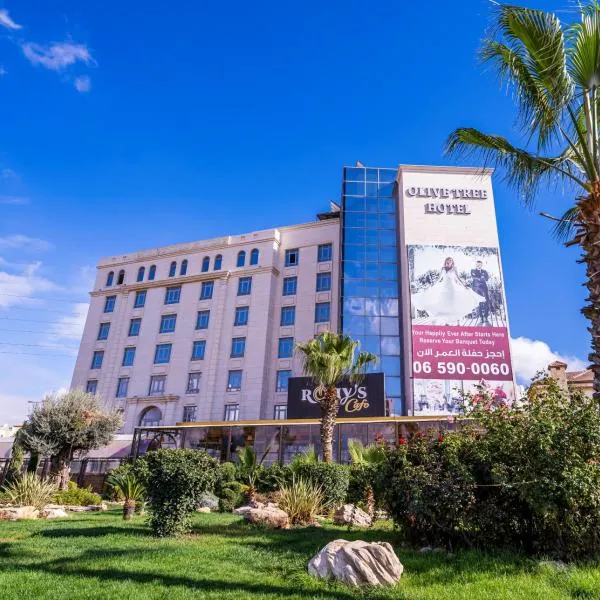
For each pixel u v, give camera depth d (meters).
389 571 6.09
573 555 6.65
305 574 6.34
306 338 44.00
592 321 8.66
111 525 11.47
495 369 37.41
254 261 48.72
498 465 7.17
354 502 16.06
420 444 8.55
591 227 8.92
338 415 32.25
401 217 43.69
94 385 49.25
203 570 6.53
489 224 42.50
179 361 46.44
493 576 6.00
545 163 10.09
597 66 8.84
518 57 9.84
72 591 5.39
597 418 7.05
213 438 31.69
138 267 53.78
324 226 48.47
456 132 10.78
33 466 23.83
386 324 40.53
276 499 16.16
